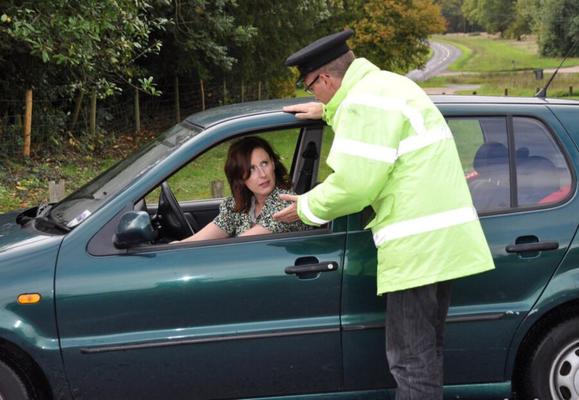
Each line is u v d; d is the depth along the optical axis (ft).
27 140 38.55
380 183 9.27
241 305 10.32
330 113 10.38
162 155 11.02
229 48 61.11
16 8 26.89
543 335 11.02
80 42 28.71
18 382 10.20
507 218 10.85
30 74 38.29
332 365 10.58
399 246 9.41
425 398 9.68
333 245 10.44
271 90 79.46
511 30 379.14
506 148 11.23
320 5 61.77
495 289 10.72
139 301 10.16
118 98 52.44
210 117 11.55
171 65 56.65
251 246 10.45
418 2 100.27
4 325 9.95
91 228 10.38
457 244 9.43
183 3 48.55
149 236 10.07
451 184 9.53
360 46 100.37
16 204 30.76
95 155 44.88
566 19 152.56
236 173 11.30
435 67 235.20
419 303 9.59
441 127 9.66
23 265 10.18
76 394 10.30
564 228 10.82
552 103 11.62
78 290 10.10
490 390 10.99
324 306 10.44
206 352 10.31
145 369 10.30
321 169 11.80
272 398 10.62
